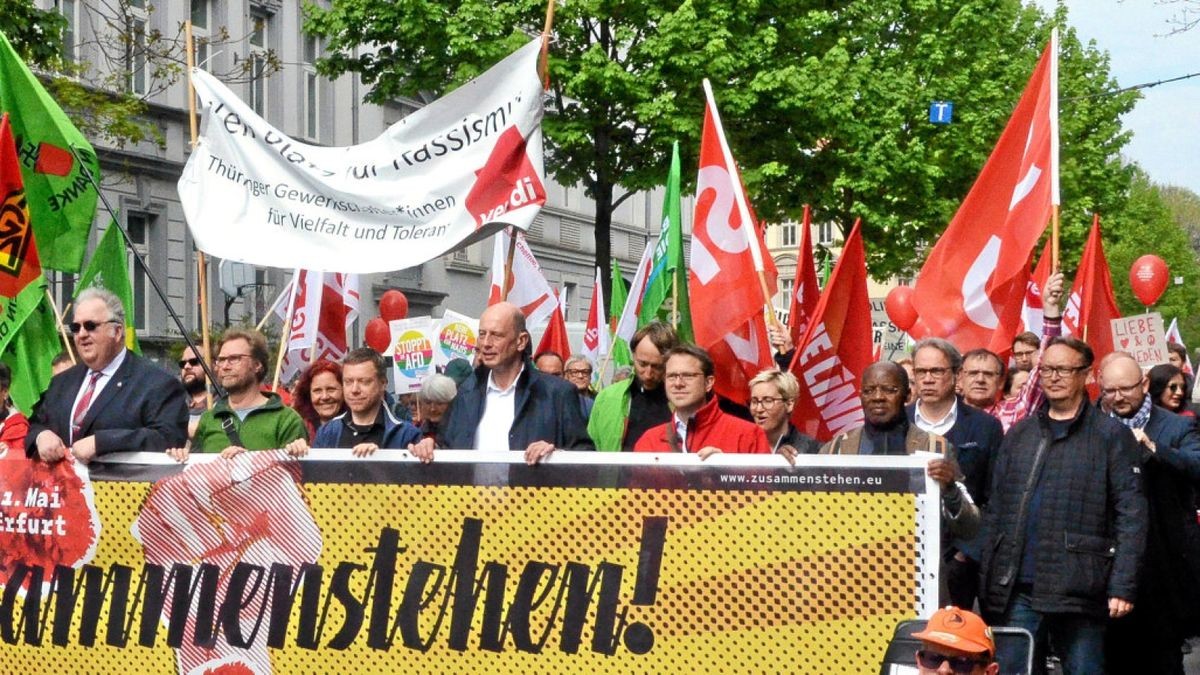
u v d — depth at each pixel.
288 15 29.27
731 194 8.52
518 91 8.21
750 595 5.74
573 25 24.28
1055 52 9.65
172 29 25.75
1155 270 13.57
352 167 8.28
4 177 7.73
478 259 36.75
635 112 23.75
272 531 6.27
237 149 8.34
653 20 24.34
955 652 4.87
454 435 7.10
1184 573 7.81
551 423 7.00
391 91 24.81
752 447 6.89
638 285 13.97
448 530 6.06
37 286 7.86
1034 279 13.19
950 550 7.24
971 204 9.93
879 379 7.12
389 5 24.22
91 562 6.50
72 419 6.82
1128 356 8.10
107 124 22.12
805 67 24.48
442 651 6.05
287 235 8.26
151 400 6.78
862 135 25.42
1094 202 39.12
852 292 8.68
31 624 6.57
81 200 8.50
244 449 6.33
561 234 39.78
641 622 5.84
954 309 9.98
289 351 12.07
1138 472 6.69
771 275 10.77
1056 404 6.82
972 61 32.41
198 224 8.27
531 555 5.97
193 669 6.36
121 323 6.84
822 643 5.67
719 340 8.48
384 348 16.34
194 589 6.36
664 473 5.82
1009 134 9.84
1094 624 6.67
